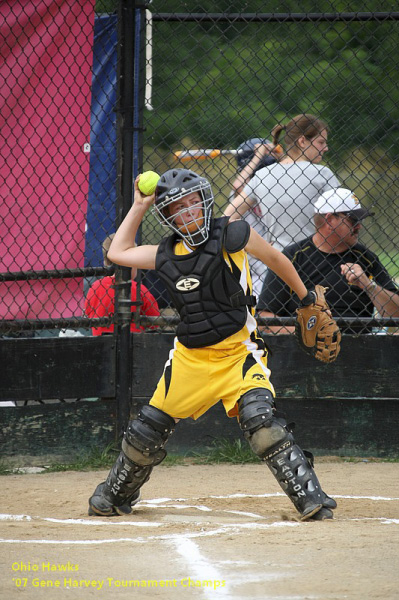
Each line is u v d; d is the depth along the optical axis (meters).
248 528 11.35
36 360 18.39
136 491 13.26
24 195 18.61
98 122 19.48
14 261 18.58
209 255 11.91
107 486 13.09
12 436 18.45
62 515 13.38
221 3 34.59
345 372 18.81
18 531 11.43
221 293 12.02
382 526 11.28
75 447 18.58
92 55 18.56
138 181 12.88
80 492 15.59
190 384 12.38
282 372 18.72
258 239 12.33
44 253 18.72
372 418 18.97
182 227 11.95
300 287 12.87
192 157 22.25
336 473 17.45
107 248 18.42
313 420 18.91
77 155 18.69
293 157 20.12
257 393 12.12
